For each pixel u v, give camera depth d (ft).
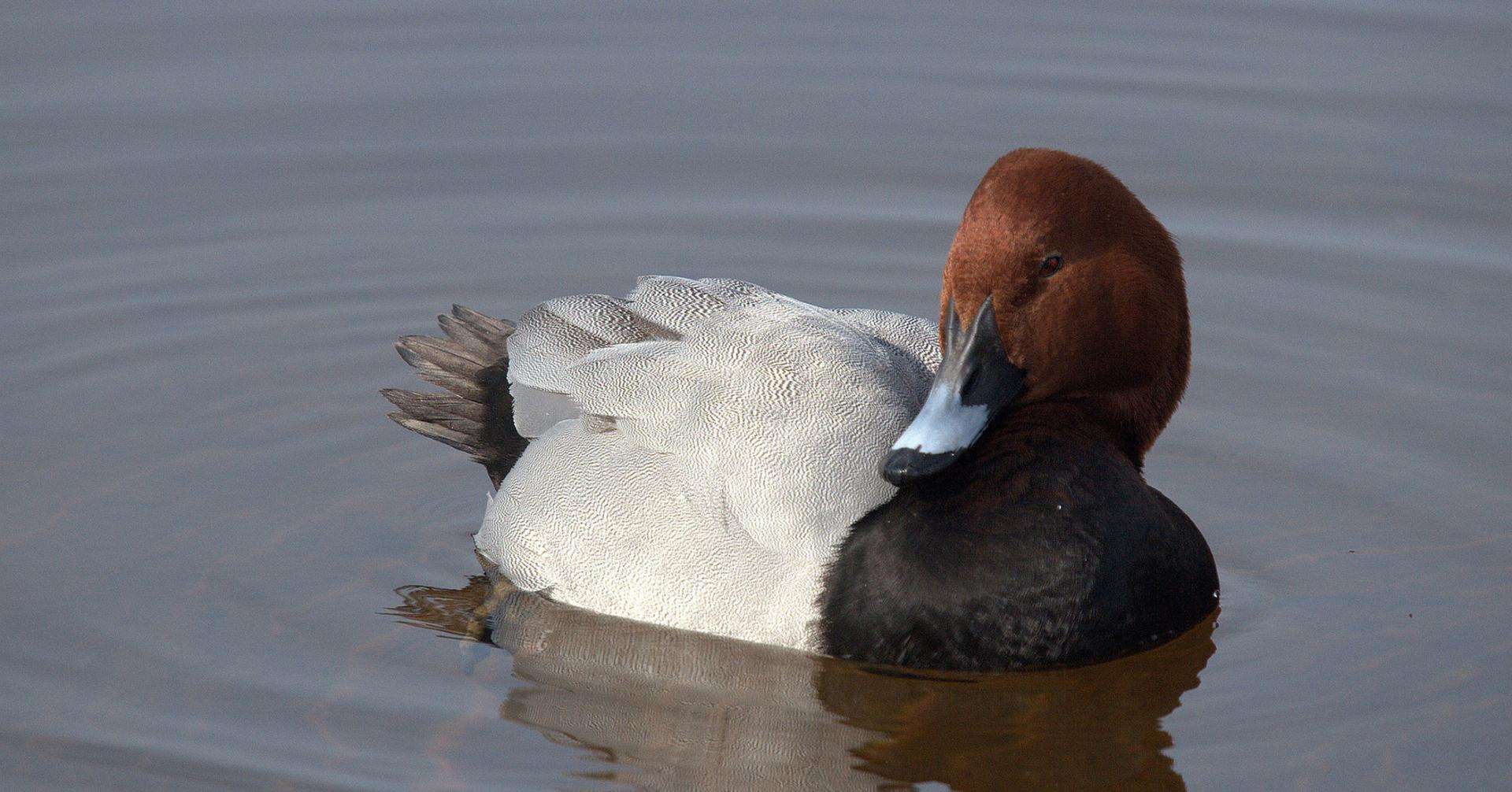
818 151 51.13
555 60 55.01
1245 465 38.06
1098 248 28.76
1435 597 32.60
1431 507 35.91
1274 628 31.60
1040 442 29.53
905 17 57.62
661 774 27.27
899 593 28.91
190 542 34.65
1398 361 42.01
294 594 32.91
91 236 46.75
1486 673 29.84
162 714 28.60
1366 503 36.24
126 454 38.17
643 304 34.47
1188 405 40.78
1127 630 29.53
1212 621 31.78
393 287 45.83
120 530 34.94
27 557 33.65
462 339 36.76
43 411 39.78
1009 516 28.96
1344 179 48.98
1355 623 31.76
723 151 51.08
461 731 28.37
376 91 53.01
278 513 36.17
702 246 47.83
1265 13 57.11
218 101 52.08
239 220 47.83
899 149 51.08
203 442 39.01
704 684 30.01
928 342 34.12
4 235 46.44
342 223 48.14
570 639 31.22
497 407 35.60
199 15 56.03
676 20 57.36
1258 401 40.81
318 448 39.09
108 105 51.47
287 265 46.39
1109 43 55.77
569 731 28.43
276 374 42.11
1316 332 43.45
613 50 55.62
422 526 36.01
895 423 30.83
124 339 43.01
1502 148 49.60
